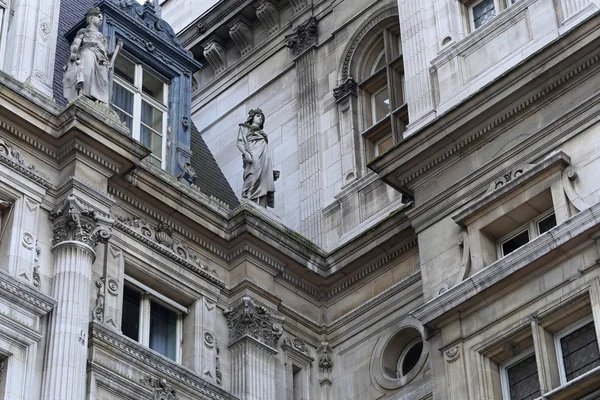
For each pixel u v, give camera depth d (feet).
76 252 125.49
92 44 138.00
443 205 134.92
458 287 127.95
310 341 144.46
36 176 128.57
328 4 169.68
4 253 123.54
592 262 120.37
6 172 126.72
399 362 140.77
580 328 121.29
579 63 127.75
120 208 134.92
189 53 157.58
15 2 140.36
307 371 142.31
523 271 124.36
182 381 129.59
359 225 150.71
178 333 135.64
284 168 163.43
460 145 134.62
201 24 179.01
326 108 163.02
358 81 162.91
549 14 133.90
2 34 138.72
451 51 141.28
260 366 136.05
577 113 127.24
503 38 137.28
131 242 133.80
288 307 143.54
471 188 133.08
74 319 121.80
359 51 164.45
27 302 120.98
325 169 158.81
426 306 129.80
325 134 161.38
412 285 140.67
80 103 131.13
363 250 144.56
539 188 126.52
